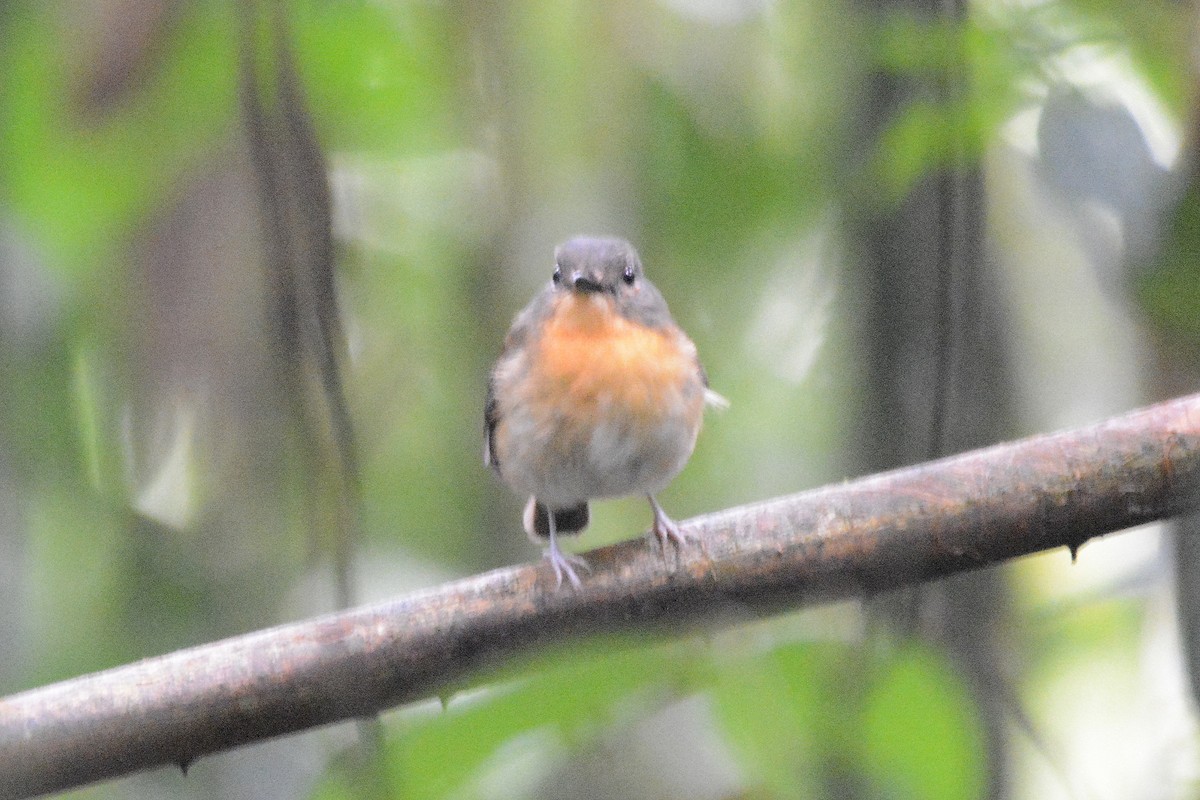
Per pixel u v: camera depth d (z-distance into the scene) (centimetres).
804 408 1231
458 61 1155
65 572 1096
